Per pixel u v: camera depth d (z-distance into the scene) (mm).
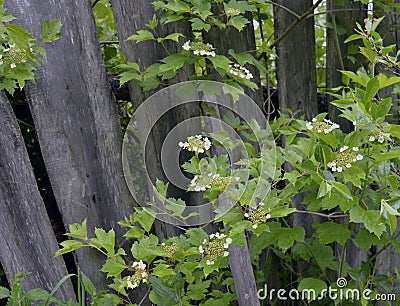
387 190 1179
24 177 1344
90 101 1381
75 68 1352
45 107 1334
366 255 1791
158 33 1390
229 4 1345
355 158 1062
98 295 1473
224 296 1456
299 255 1744
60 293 1415
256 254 1442
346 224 1385
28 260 1388
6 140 1313
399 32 1653
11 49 1178
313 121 1123
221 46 1482
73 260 1566
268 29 1835
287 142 1221
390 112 1661
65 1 1315
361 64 1657
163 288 1279
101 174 1433
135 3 1365
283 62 1595
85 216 1430
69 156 1383
